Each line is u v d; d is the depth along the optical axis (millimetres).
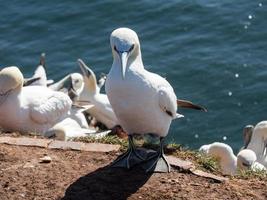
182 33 23219
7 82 12531
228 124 19578
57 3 24500
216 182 10016
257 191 9852
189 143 18953
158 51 22500
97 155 10641
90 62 22297
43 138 11562
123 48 9695
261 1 24203
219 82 21094
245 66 21594
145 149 10773
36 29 23578
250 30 23125
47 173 10047
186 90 20938
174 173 10180
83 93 17172
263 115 19844
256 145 15648
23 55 22609
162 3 24328
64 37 23266
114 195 9609
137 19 23906
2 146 10781
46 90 13305
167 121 10227
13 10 24281
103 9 24250
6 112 12641
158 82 9953
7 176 9938
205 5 24156
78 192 9633
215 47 22547
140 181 9922
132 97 9727
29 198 9500
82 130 14742
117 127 16125
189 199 9508
